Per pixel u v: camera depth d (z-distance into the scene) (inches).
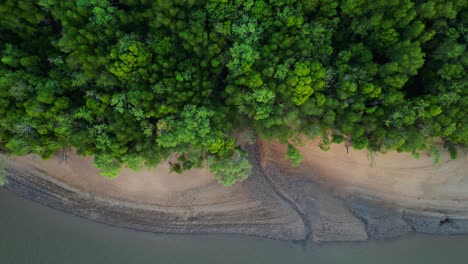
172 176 1228.5
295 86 920.3
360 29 983.0
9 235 1222.9
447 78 983.6
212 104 989.2
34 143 990.4
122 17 936.3
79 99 1015.6
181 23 947.3
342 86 954.1
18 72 952.9
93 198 1250.0
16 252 1219.9
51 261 1219.9
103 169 1003.3
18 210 1239.5
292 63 937.5
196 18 962.7
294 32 957.8
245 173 1096.8
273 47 949.2
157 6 920.3
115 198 1249.4
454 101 992.2
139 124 976.3
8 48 978.1
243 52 935.0
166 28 976.3
